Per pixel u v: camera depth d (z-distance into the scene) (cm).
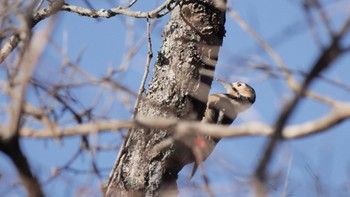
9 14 866
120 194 1138
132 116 896
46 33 712
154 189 1137
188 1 1198
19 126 685
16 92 721
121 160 1137
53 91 830
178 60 1188
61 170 821
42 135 740
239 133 672
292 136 642
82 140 824
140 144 1144
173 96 1170
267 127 658
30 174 697
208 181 786
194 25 1197
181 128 713
